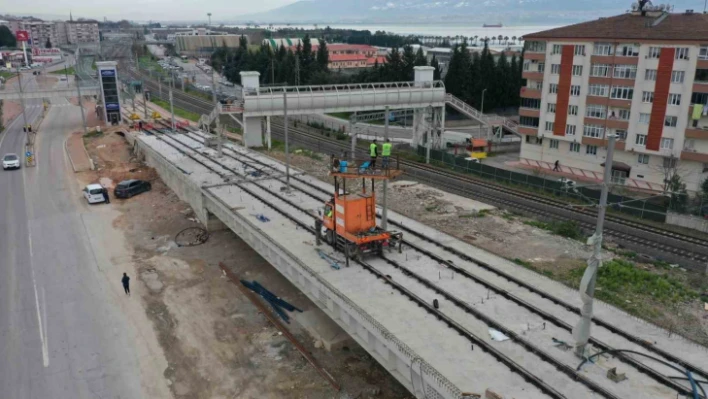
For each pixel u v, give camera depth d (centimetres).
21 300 2720
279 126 8012
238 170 4250
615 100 5162
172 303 2691
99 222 3916
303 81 10738
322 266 2347
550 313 1916
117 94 8062
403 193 4397
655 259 3112
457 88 9462
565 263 2906
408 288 2123
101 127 7881
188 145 5500
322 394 1994
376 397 1969
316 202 3322
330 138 7169
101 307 2647
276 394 2000
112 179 5088
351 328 2012
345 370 2133
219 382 2075
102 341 2348
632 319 1872
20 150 6438
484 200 4238
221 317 2559
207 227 3681
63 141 6950
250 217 3030
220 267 3128
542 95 5778
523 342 1723
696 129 4666
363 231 2417
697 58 4538
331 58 14938
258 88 6000
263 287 2866
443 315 1897
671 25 4959
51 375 2117
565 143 5734
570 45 5400
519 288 2119
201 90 11556
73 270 3081
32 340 2358
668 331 1802
